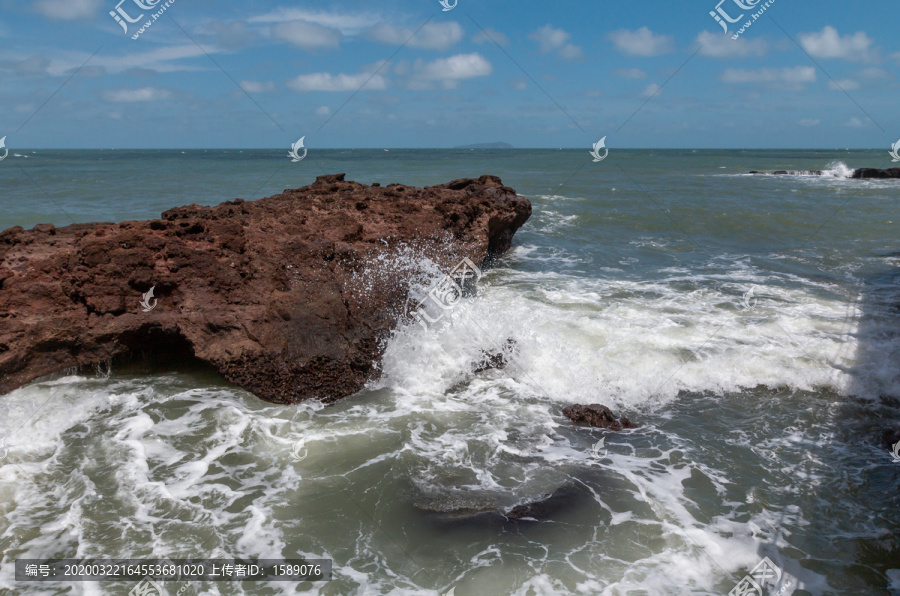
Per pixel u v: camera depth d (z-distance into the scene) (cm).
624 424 771
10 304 754
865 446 718
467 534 551
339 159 9088
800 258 1678
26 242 886
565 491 621
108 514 557
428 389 862
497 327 983
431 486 623
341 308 902
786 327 1071
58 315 768
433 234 1245
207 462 646
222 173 4647
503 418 782
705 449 714
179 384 801
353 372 856
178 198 2691
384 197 1406
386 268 1046
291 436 712
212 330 809
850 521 577
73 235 941
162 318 798
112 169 5422
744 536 553
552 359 923
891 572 509
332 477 632
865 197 3098
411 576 496
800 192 3394
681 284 1372
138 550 512
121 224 992
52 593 461
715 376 893
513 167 6053
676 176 4912
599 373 898
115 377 803
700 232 2086
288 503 586
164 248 865
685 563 516
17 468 614
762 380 889
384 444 703
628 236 2005
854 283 1395
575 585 488
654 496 615
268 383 797
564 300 1213
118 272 809
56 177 4116
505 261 1612
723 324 1083
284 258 952
